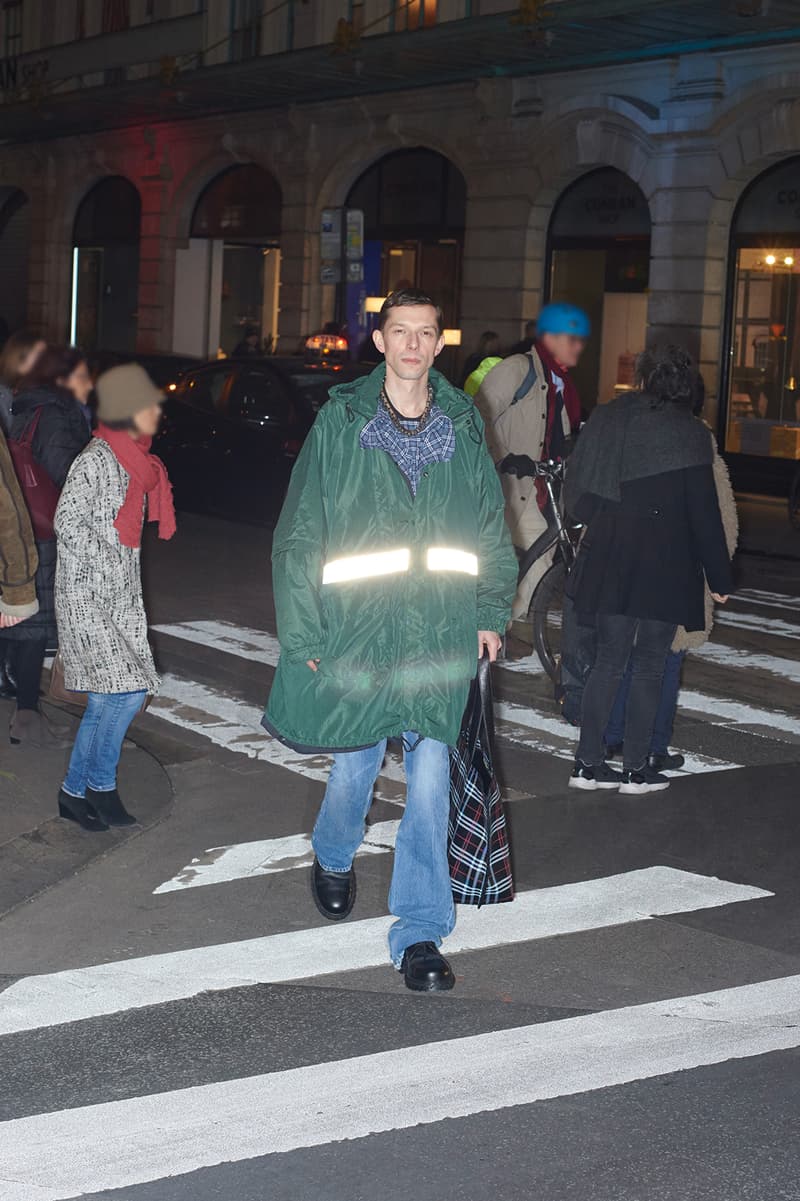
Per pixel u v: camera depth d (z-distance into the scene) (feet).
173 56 84.99
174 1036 14.06
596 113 70.69
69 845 19.31
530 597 28.96
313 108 85.40
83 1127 12.25
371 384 15.16
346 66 75.31
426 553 15.02
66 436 22.76
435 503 15.06
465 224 78.23
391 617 15.02
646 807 21.97
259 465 49.55
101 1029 14.19
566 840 20.38
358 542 14.96
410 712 15.01
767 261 66.49
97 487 18.84
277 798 21.86
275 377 50.34
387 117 81.25
